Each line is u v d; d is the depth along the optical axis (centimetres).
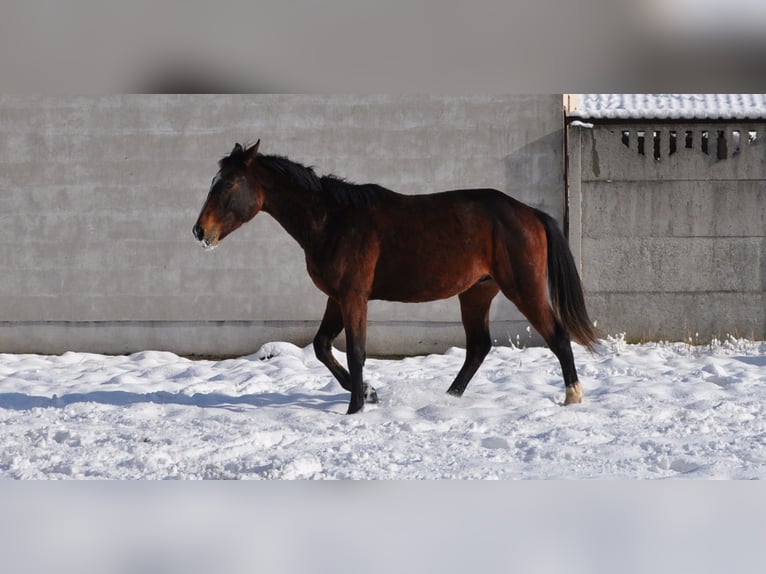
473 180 1488
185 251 1501
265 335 1497
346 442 783
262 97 1501
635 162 1474
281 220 929
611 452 738
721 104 1525
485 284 969
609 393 1011
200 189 1504
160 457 720
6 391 1105
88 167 1506
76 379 1217
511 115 1484
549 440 781
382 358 1484
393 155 1495
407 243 908
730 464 686
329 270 909
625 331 1484
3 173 1512
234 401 1012
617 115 1461
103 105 1504
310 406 974
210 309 1501
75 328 1508
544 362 1308
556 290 941
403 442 783
